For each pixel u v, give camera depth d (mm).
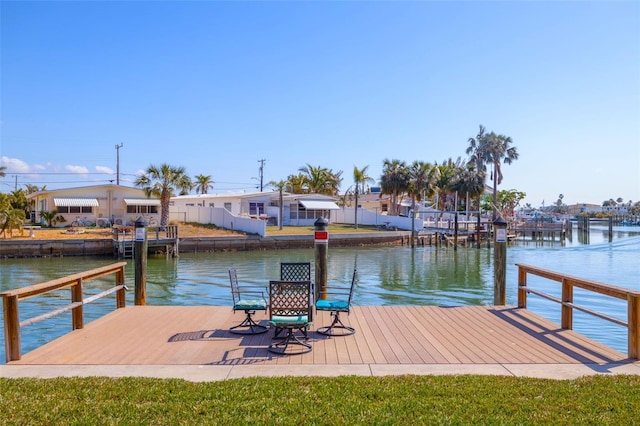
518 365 5594
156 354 6043
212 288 18391
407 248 39906
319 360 5805
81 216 39000
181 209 43281
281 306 6281
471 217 61062
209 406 4199
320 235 9180
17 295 5777
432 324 7793
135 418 3965
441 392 4551
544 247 42625
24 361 5727
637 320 5777
